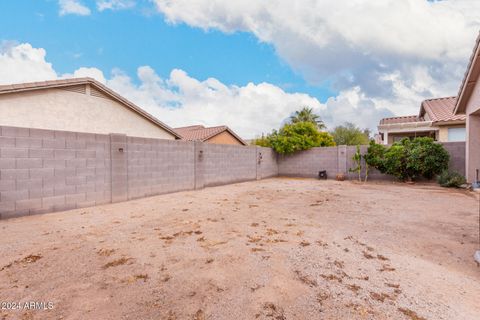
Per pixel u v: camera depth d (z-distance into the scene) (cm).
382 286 242
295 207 612
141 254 312
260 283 244
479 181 851
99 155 611
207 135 1953
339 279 254
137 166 707
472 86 821
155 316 193
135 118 1226
